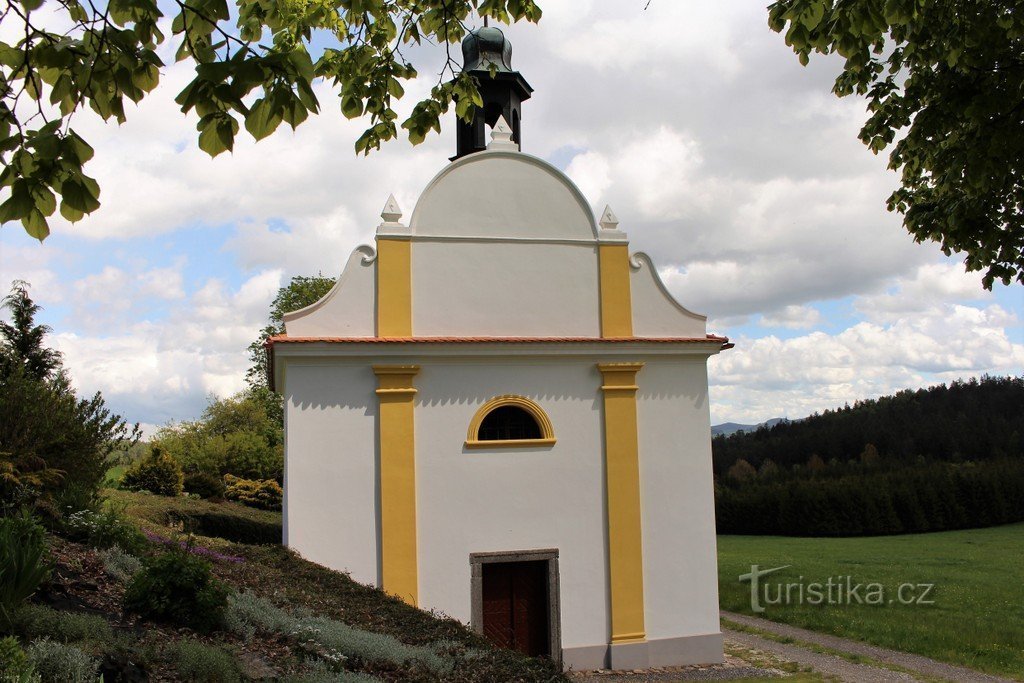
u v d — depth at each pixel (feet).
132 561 33.73
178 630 27.02
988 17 25.00
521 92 58.95
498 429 47.88
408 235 47.78
